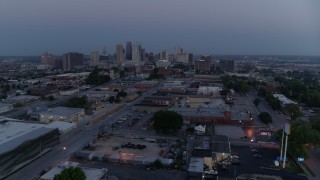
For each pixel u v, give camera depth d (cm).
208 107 16262
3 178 7850
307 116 16150
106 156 9181
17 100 18662
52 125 11738
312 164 9138
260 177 8081
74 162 8456
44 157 9350
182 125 12988
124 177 7956
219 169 8581
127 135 11881
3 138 9344
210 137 11050
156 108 16275
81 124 13425
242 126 13462
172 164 8725
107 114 15575
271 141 11331
